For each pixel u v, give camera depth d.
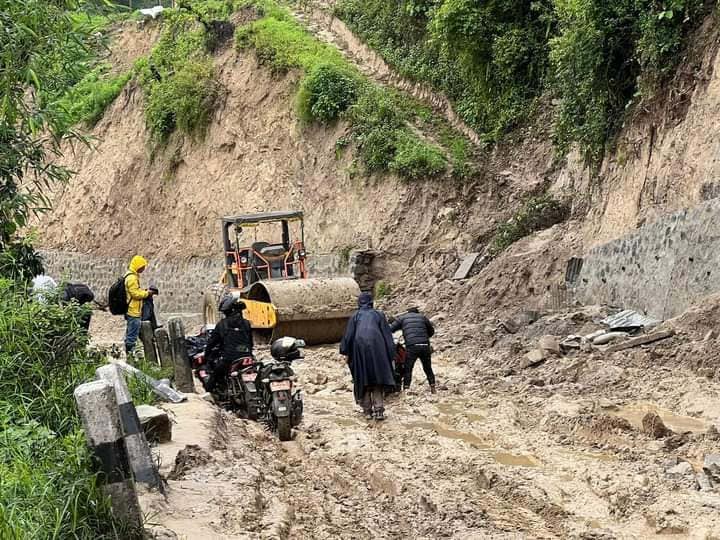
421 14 31.23
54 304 8.79
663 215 16.52
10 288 9.12
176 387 12.78
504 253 21.19
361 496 8.48
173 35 39.84
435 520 7.45
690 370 12.82
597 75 19.23
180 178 35.25
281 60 32.72
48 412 7.46
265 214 22.92
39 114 9.20
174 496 7.32
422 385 14.64
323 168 29.28
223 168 33.41
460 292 21.36
